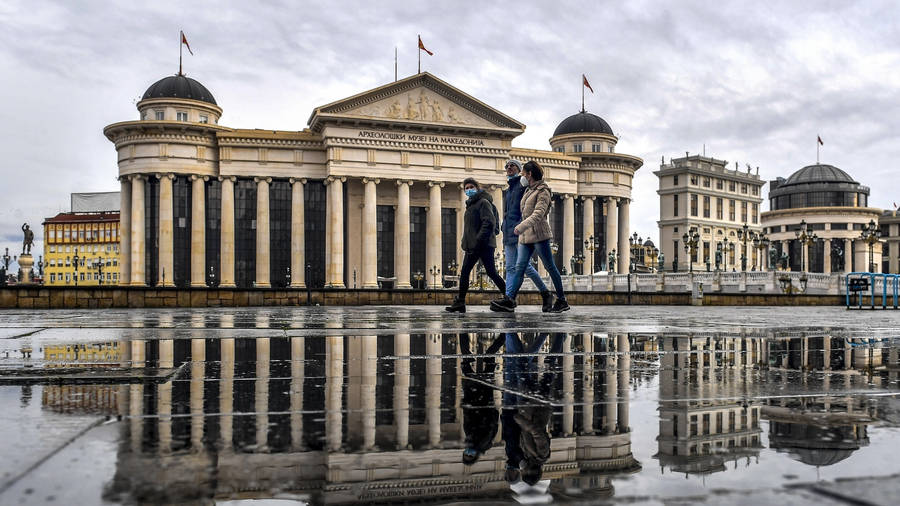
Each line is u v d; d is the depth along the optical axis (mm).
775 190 146000
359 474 1848
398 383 3631
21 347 5715
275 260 88812
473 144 89750
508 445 2201
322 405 2934
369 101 86438
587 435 2344
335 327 8820
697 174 118375
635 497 1614
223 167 84938
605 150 106750
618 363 4602
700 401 3047
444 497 1636
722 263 120125
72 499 1565
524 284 76625
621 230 104688
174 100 88562
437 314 14141
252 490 1684
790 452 2062
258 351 5410
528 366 4426
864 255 132750
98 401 3002
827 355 5250
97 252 146000
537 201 13312
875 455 2010
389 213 92812
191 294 24891
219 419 2594
